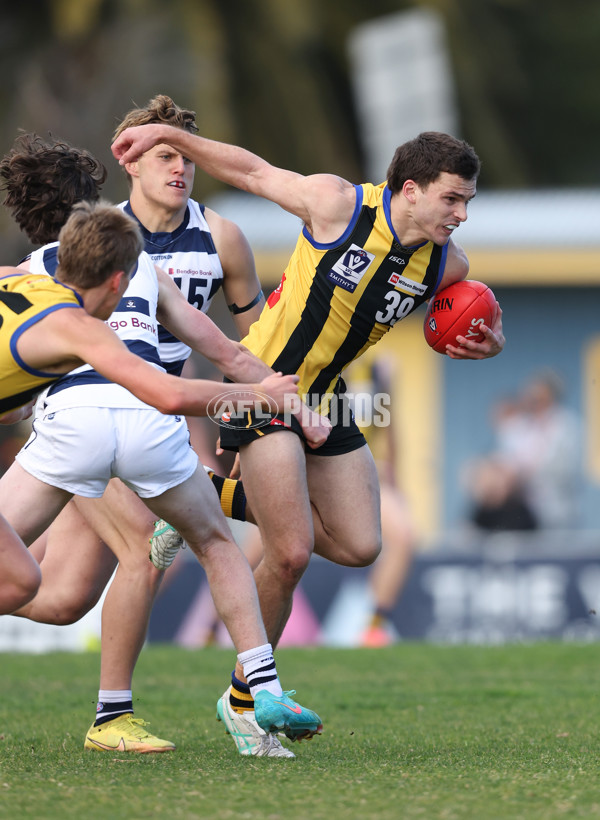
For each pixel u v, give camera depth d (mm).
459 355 16781
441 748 15219
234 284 17578
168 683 22344
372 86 68500
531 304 54531
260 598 15695
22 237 71062
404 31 67750
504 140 89312
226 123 77250
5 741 15656
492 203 61625
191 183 16766
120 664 15320
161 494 14172
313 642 31703
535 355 54625
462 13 87500
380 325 16125
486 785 12195
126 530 15406
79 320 12656
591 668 24703
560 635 31781
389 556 32031
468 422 54594
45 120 75938
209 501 14523
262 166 16031
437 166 14891
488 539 49094
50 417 14000
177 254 16797
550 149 101312
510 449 52312
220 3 83125
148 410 14117
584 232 53531
